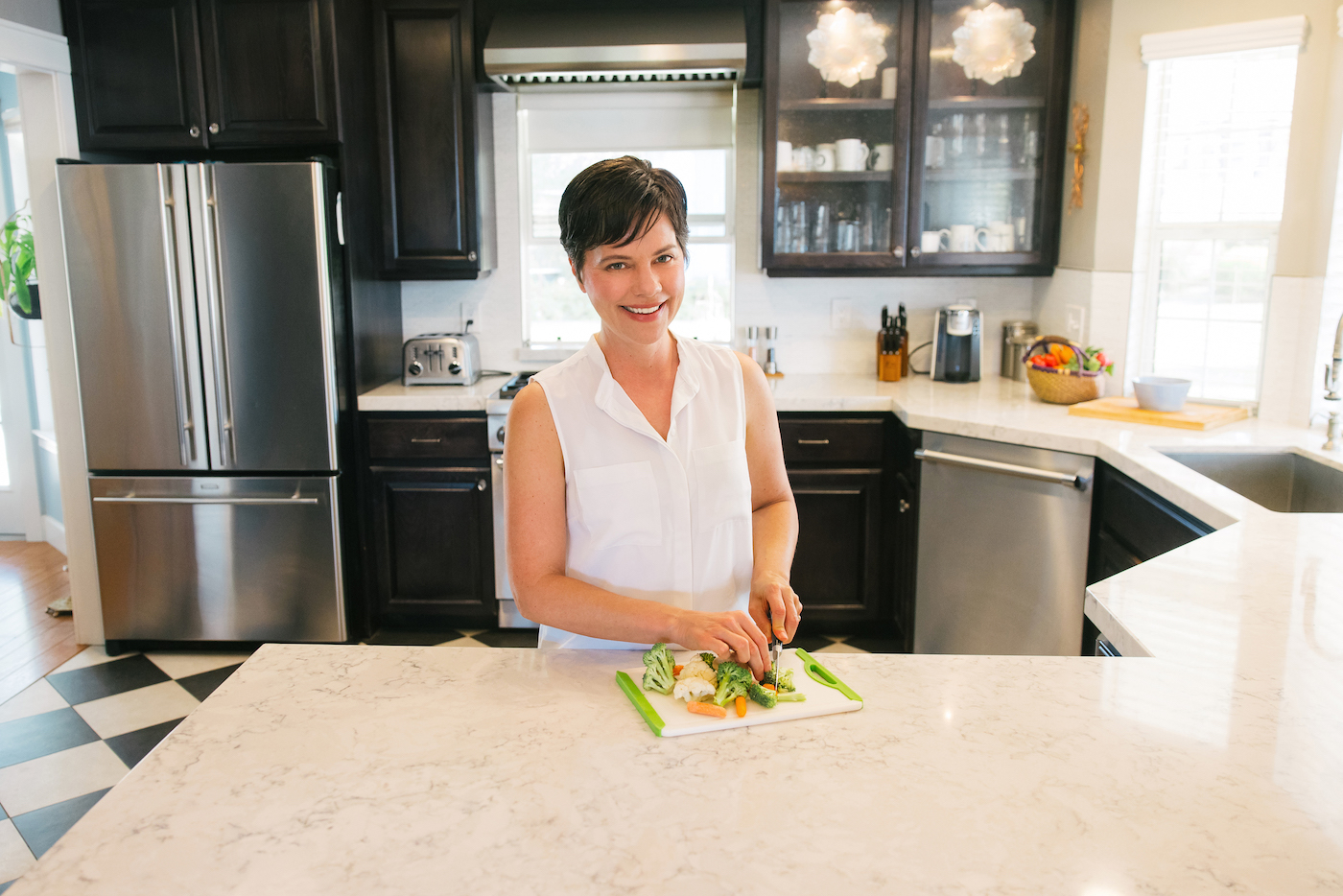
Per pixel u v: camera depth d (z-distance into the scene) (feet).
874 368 12.62
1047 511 8.84
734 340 12.60
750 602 4.42
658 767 3.20
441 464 11.02
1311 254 8.84
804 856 2.74
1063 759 3.24
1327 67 8.68
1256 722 3.48
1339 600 4.66
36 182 10.30
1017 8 10.87
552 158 12.22
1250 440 8.30
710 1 11.24
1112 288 10.39
